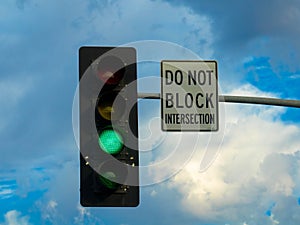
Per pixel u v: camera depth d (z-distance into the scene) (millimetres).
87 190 11508
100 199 11500
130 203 11492
